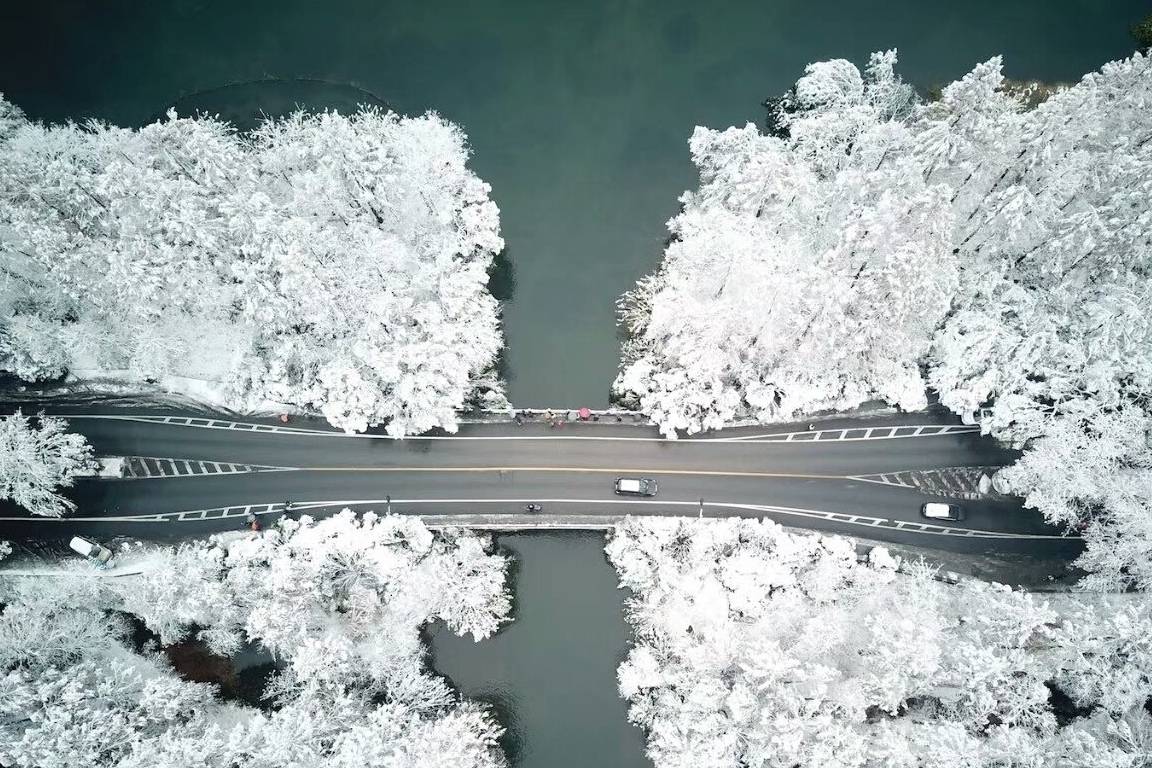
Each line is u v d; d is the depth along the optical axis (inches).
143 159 2598.4
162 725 2501.2
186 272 2581.2
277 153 2748.5
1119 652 2495.1
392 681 2544.3
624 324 2979.8
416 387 2635.3
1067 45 3191.4
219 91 3152.1
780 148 2881.4
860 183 2484.0
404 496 2770.7
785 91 3203.7
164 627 2598.4
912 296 2358.5
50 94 3115.2
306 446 2807.6
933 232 2294.5
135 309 2625.5
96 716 2331.4
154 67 3181.6
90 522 2748.5
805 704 2352.4
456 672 2733.8
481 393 2861.7
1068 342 2709.2
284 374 2785.4
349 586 2613.2
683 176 3122.5
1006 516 2748.5
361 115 3004.4
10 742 2282.2
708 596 2495.1
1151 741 2385.6
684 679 2495.1
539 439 2812.5
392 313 2564.0
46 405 2832.2
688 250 2674.7
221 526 2751.0
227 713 2598.4
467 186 2876.5
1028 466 2657.5
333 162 2581.2
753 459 2797.7
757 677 2393.0
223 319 2827.3
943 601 2610.7
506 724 2689.5
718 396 2721.5
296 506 2763.3
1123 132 2591.0
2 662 2466.8
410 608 2556.6
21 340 2746.1
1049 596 2672.2
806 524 2746.1
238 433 2822.3
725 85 3245.6
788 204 2696.9
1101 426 2625.5
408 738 2420.0
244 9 3275.1
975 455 2790.4
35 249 2541.8
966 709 2491.4
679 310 2610.7
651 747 2509.8
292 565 2561.5
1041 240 2672.2
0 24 3184.1
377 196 2645.2
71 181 2411.4
